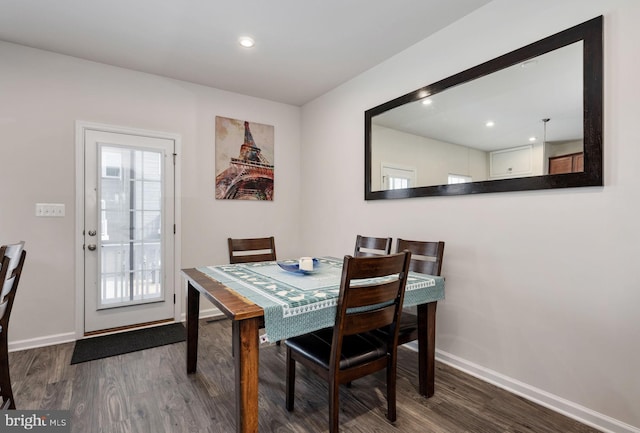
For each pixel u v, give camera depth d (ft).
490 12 6.91
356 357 5.12
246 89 11.68
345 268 4.62
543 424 5.57
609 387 5.33
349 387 6.77
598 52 5.35
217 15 7.32
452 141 7.63
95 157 9.50
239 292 5.24
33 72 8.69
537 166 6.14
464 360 7.50
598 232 5.43
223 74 10.43
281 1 6.86
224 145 11.76
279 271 7.07
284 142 13.23
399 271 5.28
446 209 7.87
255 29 7.90
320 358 5.12
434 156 8.05
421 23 7.68
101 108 9.59
